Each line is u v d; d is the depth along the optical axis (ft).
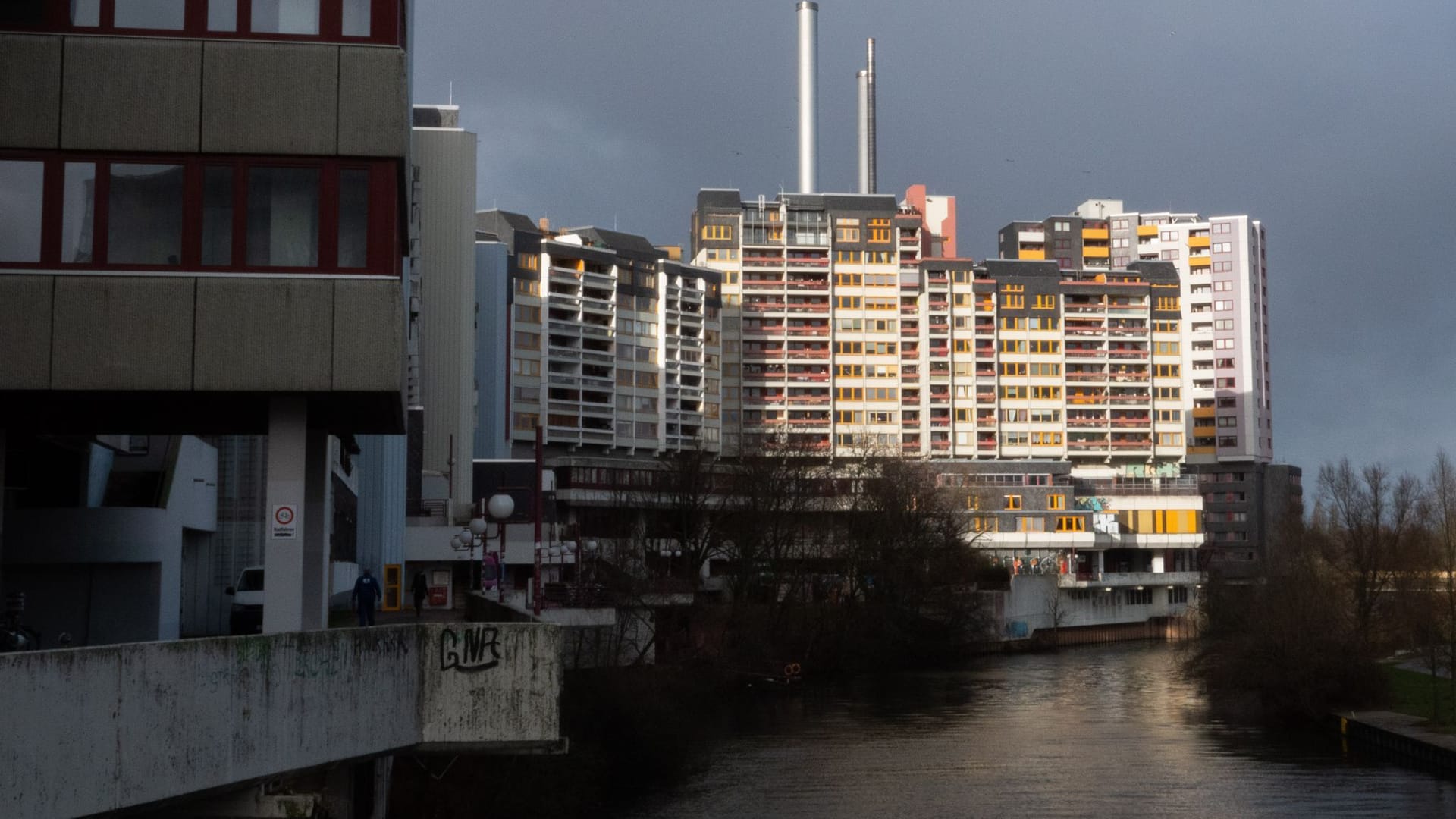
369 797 115.96
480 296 504.02
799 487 361.51
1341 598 318.65
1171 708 281.54
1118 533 554.46
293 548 92.79
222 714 67.15
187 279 90.12
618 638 266.16
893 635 372.99
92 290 89.30
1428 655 308.81
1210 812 176.14
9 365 88.48
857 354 652.48
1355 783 196.34
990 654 433.89
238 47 91.40
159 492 144.15
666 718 204.23
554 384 552.00
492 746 86.07
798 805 179.11
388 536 267.18
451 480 341.00
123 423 110.93
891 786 192.13
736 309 645.10
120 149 90.07
